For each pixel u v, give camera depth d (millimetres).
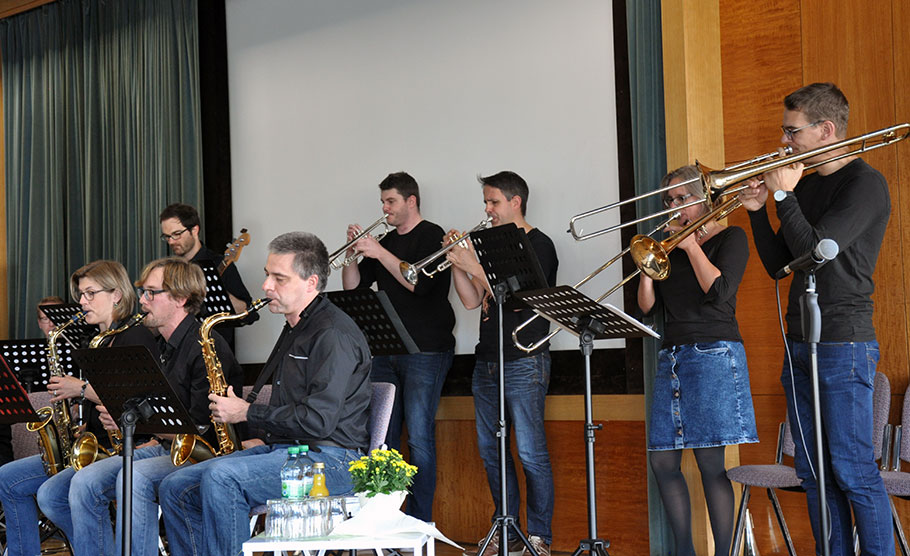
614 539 4066
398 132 4816
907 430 3277
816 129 2816
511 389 3982
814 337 2371
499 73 4547
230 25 5367
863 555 2697
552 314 3082
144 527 3146
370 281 4598
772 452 3756
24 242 5805
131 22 5457
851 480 2693
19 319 5781
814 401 2375
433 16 4742
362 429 3086
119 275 3898
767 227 2949
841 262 2727
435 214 4688
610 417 4098
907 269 3518
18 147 5875
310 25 5109
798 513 3701
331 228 4980
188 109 5219
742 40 3932
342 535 2576
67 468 3639
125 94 5461
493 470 4078
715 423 3293
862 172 2738
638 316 4000
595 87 4289
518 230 3223
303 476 2770
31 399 3969
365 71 4930
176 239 4727
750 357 3826
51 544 4652
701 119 3895
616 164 4219
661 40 3980
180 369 3447
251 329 5152
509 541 4039
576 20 4355
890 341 3545
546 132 4410
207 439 3436
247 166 5262
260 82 5250
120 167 5453
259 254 5191
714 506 3359
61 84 5719
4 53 5996
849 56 3688
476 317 4496
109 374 2830
